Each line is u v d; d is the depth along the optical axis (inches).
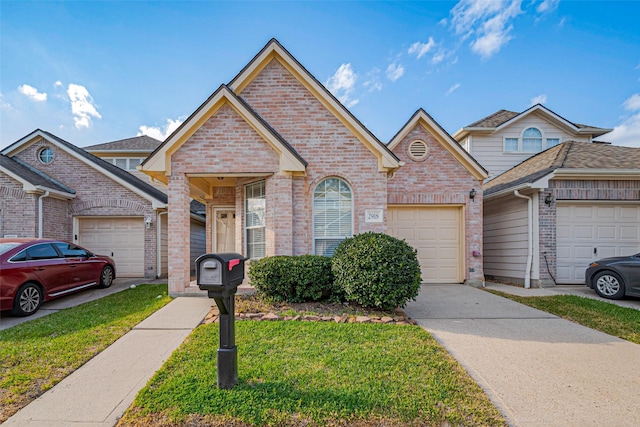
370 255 237.0
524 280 382.0
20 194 411.5
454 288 363.9
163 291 341.4
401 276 232.8
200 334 193.5
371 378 137.9
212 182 406.9
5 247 263.7
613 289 305.9
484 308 266.8
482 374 146.3
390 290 231.0
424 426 109.6
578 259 376.8
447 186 393.1
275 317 225.5
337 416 113.1
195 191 404.2
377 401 120.7
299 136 329.1
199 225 649.6
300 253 316.8
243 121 302.7
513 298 306.8
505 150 538.0
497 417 113.7
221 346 130.5
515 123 539.8
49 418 117.0
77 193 474.3
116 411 121.3
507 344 183.2
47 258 289.0
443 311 257.0
